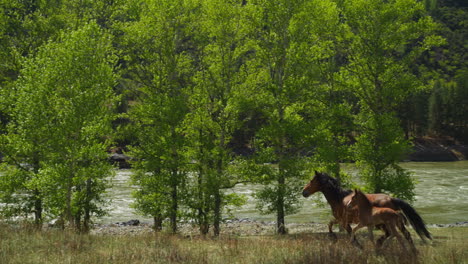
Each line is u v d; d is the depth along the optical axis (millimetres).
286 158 26750
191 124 26453
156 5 26469
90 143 22766
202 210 27359
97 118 22125
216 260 11625
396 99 26438
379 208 13086
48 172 21859
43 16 27547
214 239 17500
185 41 28016
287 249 13055
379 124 25500
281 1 26172
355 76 27188
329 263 10648
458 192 54156
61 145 21938
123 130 26203
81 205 24766
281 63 26969
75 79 21594
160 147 25609
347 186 26656
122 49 27844
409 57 26266
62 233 15500
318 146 26594
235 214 41469
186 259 11562
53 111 21891
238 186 57969
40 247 13211
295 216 39906
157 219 29750
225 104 26781
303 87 25891
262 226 35375
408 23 25812
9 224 18156
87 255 11992
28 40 26703
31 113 21469
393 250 11711
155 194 26203
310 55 26656
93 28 22375
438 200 48562
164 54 26953
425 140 136250
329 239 15898
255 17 26625
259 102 25797
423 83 26312
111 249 13062
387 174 26375
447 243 15422
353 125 27047
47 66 21375
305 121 27516
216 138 27609
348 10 26031
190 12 27359
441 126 144000
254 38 27469
